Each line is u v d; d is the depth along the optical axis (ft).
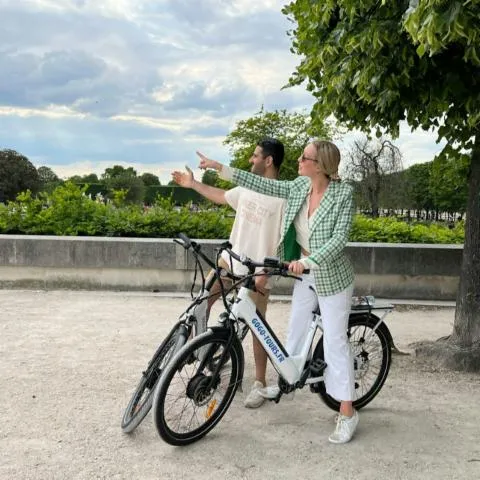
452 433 13.06
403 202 111.86
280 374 12.84
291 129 107.45
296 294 13.47
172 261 27.17
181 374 13.73
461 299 18.20
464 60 14.03
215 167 13.23
